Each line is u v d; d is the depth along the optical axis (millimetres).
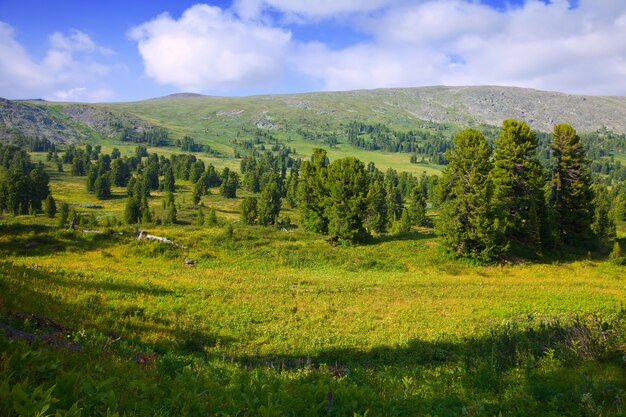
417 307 23562
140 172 185875
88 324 13273
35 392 4273
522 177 47844
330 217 47594
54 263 30719
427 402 7520
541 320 18891
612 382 7902
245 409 5992
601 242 52594
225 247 39750
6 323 9789
